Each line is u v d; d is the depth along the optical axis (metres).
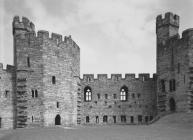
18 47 62.22
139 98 82.25
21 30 65.75
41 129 52.47
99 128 54.28
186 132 42.53
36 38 61.62
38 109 59.91
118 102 82.81
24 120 60.06
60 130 49.06
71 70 67.38
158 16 74.19
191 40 62.94
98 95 83.19
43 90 60.34
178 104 64.75
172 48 68.12
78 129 51.53
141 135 39.31
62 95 64.00
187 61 63.06
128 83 83.19
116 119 82.12
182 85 64.00
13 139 39.41
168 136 37.84
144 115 81.38
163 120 60.47
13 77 63.81
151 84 82.00
